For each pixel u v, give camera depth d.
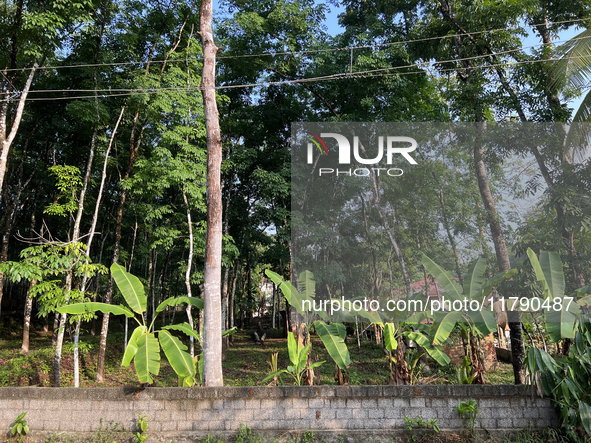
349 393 6.11
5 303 22.00
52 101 13.74
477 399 6.08
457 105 11.09
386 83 13.90
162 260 22.75
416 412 6.05
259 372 12.66
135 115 12.57
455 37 12.27
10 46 10.40
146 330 7.30
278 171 15.75
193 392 6.09
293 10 14.65
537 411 6.03
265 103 17.95
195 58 12.99
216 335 7.20
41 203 18.22
